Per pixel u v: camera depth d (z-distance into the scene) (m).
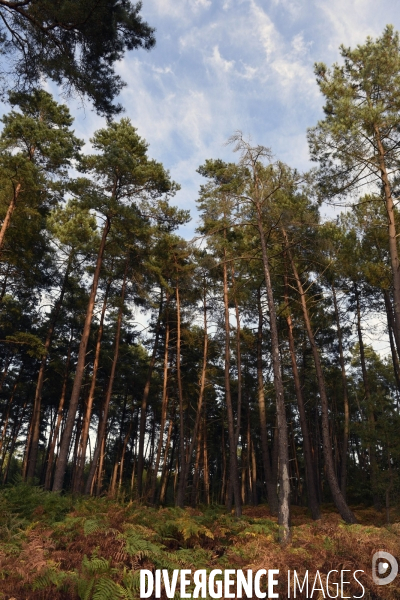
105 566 5.32
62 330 31.08
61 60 10.44
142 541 6.11
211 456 48.16
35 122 18.84
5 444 41.09
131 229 19.03
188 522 7.81
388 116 13.78
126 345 32.88
